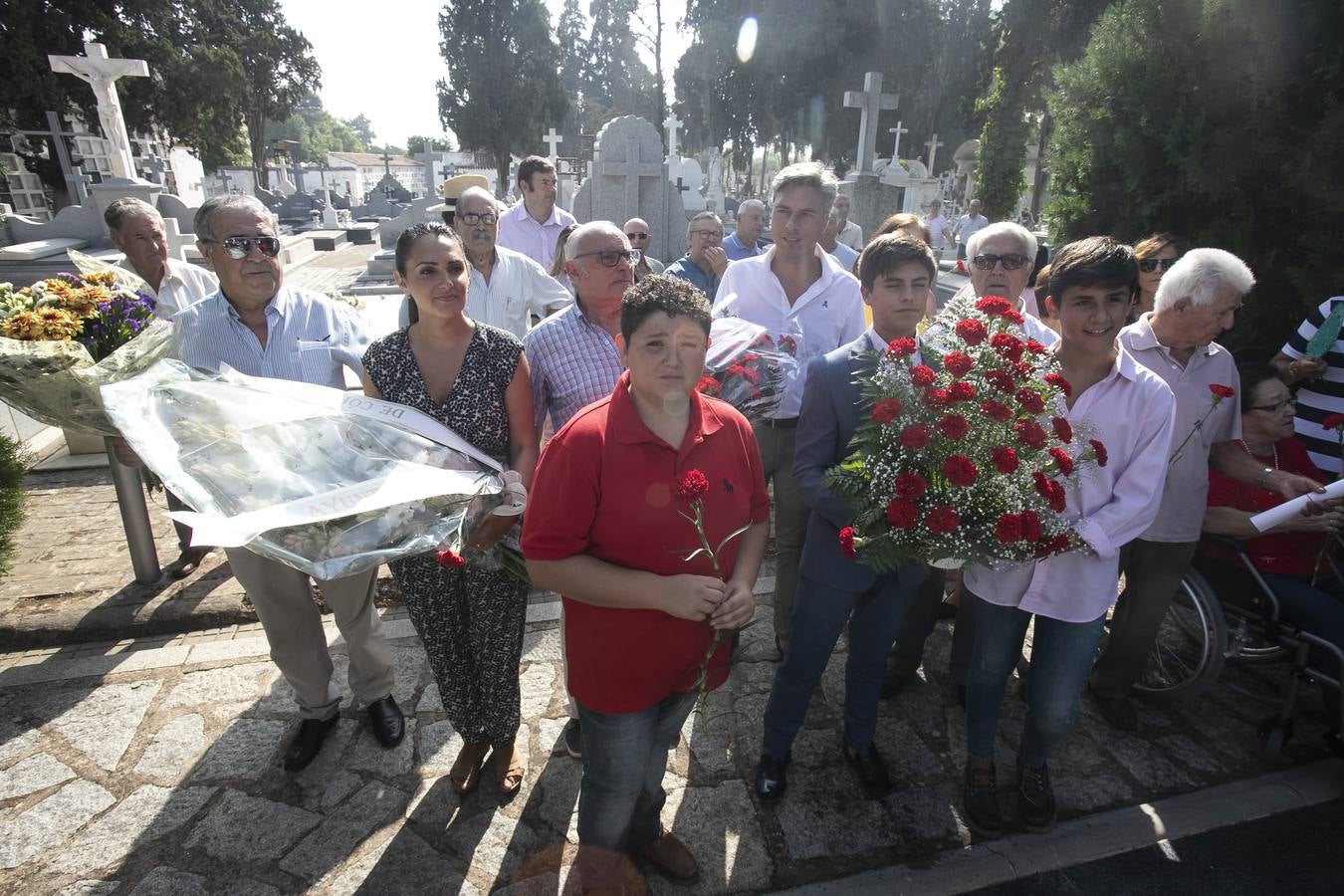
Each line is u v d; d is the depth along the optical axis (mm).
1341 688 2455
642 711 1713
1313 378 3127
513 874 2119
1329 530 2445
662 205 10164
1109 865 2217
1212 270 2330
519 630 2312
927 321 2078
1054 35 18719
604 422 1594
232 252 2279
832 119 30672
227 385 2096
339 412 2059
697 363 1541
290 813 2309
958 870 2178
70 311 2559
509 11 37562
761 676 3031
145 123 22094
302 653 2410
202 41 25906
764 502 1872
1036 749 2279
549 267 5340
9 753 2520
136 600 3316
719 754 2611
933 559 1806
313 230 24391
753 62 31531
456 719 2334
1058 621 2090
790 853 2227
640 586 1561
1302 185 3102
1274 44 3080
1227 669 3195
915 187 19828
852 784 2494
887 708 2889
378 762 2523
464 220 3727
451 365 2203
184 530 3488
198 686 2863
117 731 2629
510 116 39125
